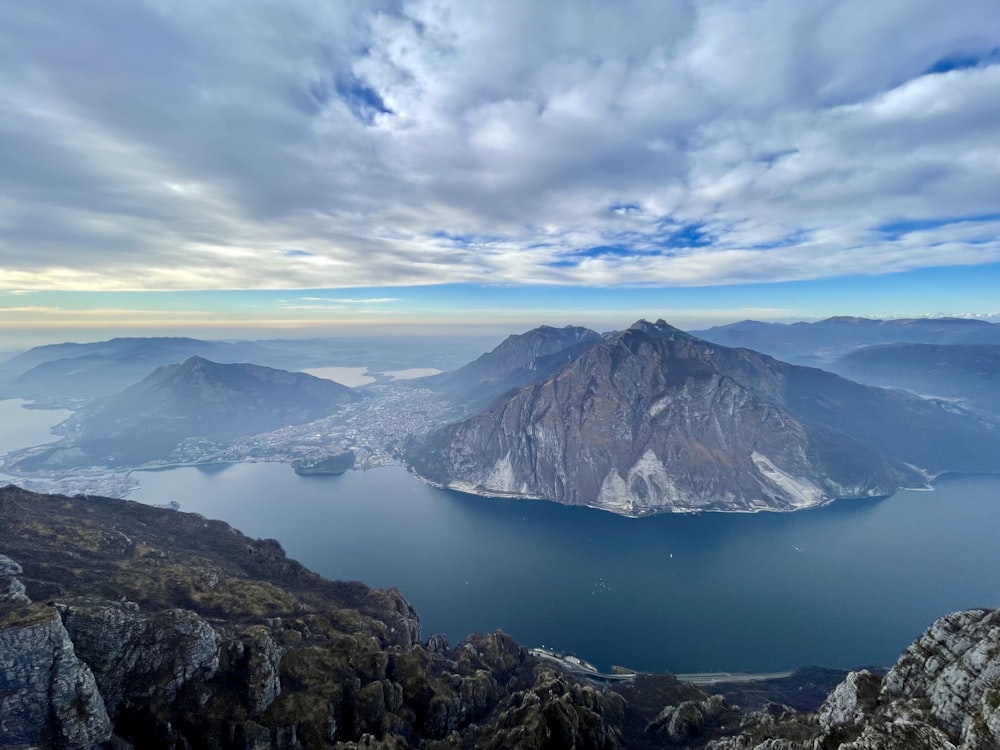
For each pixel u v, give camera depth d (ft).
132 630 318.24
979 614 252.62
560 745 325.62
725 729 404.16
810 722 303.07
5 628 257.14
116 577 415.03
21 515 501.97
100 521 569.23
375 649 418.72
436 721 375.45
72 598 331.57
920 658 256.93
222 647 341.62
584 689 427.33
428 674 418.31
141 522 634.43
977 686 211.20
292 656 370.94
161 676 306.96
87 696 266.36
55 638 266.77
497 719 358.64
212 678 323.98
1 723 241.76
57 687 258.98
